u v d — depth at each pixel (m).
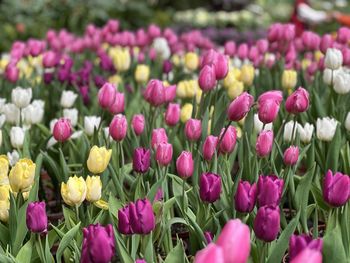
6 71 4.35
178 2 17.53
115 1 14.51
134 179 2.94
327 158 3.07
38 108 3.68
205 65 3.12
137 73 4.28
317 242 1.77
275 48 4.75
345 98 3.77
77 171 3.13
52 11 13.77
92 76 5.06
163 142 2.70
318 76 4.27
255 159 2.71
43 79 4.68
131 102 4.13
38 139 3.78
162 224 2.50
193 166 2.70
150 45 5.85
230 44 4.98
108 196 2.72
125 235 2.25
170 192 3.05
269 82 4.48
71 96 3.93
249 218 2.41
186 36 6.26
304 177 2.69
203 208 2.49
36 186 2.55
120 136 2.79
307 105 2.78
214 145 2.60
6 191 2.44
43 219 2.17
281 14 15.57
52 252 2.68
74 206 2.53
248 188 2.15
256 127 3.30
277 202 2.13
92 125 3.41
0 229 2.43
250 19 13.38
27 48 5.48
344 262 2.07
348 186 2.15
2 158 2.62
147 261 2.19
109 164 2.70
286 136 3.15
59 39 6.09
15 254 2.38
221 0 14.61
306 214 2.69
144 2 15.46
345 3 13.15
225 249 1.30
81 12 13.88
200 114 3.17
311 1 12.78
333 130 3.09
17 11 13.27
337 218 2.29
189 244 2.78
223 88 3.85
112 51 5.60
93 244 1.84
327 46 4.26
